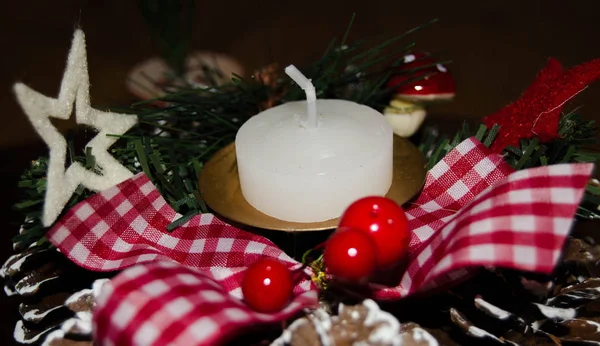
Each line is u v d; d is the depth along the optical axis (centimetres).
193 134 23
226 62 40
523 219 15
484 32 46
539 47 43
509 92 36
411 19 49
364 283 16
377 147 18
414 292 16
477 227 15
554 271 17
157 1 31
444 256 15
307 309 16
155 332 14
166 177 20
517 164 19
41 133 17
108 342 14
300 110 20
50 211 17
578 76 18
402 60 22
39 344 17
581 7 48
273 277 15
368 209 16
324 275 17
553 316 16
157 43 32
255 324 15
